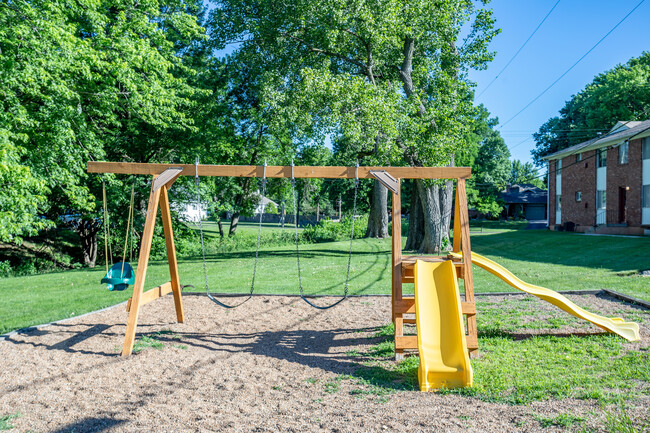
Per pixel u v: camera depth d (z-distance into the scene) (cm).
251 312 945
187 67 2319
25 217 1323
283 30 2167
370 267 1677
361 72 2261
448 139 1839
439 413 422
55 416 447
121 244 2570
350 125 1725
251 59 2309
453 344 555
